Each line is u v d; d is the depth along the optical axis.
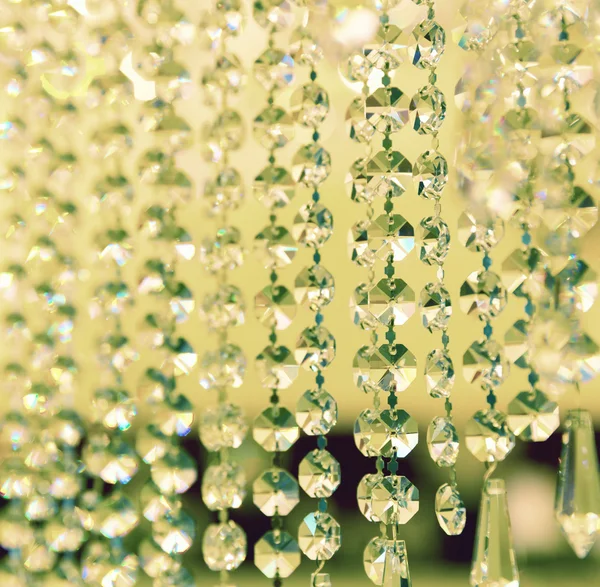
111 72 0.62
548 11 0.60
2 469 0.63
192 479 0.62
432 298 0.61
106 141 0.61
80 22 0.62
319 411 0.61
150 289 0.61
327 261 0.70
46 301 0.62
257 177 0.61
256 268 0.70
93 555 0.62
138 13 0.61
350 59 0.60
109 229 0.62
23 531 0.63
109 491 0.65
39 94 0.62
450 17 0.67
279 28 0.61
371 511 0.61
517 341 0.61
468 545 0.74
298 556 0.61
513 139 0.60
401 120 0.61
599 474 0.60
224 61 0.61
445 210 0.70
